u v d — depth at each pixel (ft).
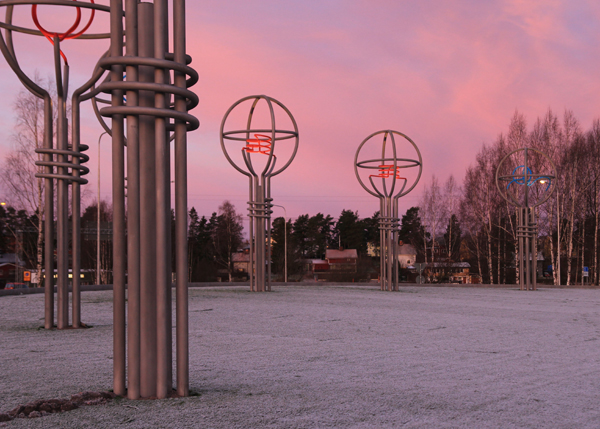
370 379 15.83
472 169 143.02
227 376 15.92
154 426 10.32
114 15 12.34
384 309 42.16
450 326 30.99
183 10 12.51
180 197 12.44
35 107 96.37
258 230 64.28
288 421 10.97
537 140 127.03
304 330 28.35
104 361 18.47
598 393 14.42
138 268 12.09
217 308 41.39
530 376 16.69
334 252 284.20
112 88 11.78
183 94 12.24
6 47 27.68
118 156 11.98
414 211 286.25
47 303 28.81
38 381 14.96
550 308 45.11
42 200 96.63
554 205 130.93
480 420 11.55
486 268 158.61
